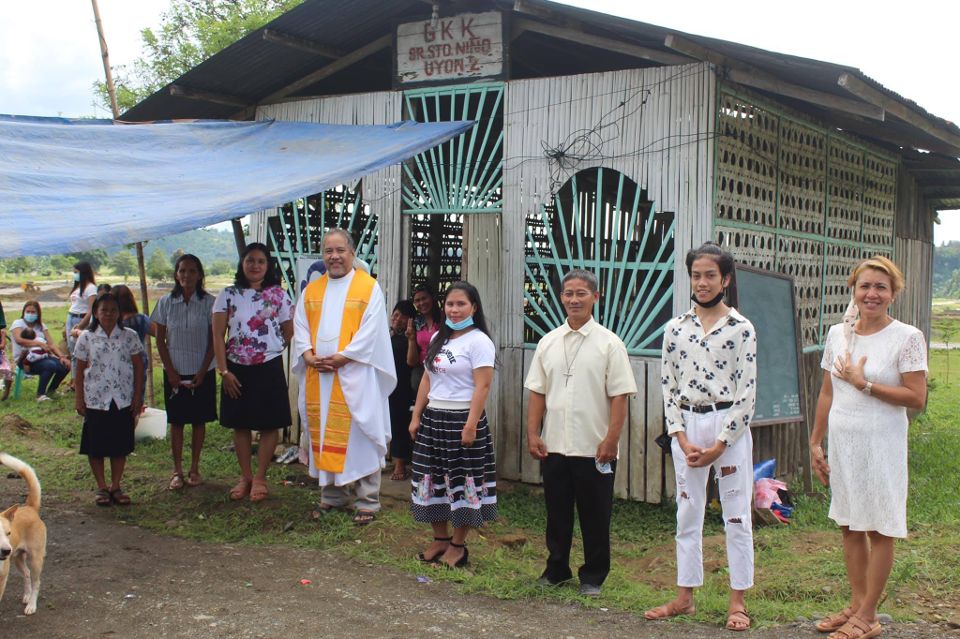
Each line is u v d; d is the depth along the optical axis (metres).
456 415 5.04
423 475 5.15
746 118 6.98
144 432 8.66
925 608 4.44
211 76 8.47
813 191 8.30
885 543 3.96
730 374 4.18
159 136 7.39
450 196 7.74
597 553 4.71
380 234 8.12
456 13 7.63
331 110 8.45
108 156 6.71
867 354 4.00
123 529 5.91
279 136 7.76
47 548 5.45
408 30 7.92
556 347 4.70
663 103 6.67
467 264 7.66
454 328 5.07
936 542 5.47
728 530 4.25
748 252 7.13
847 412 4.02
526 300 7.45
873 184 9.82
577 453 4.60
